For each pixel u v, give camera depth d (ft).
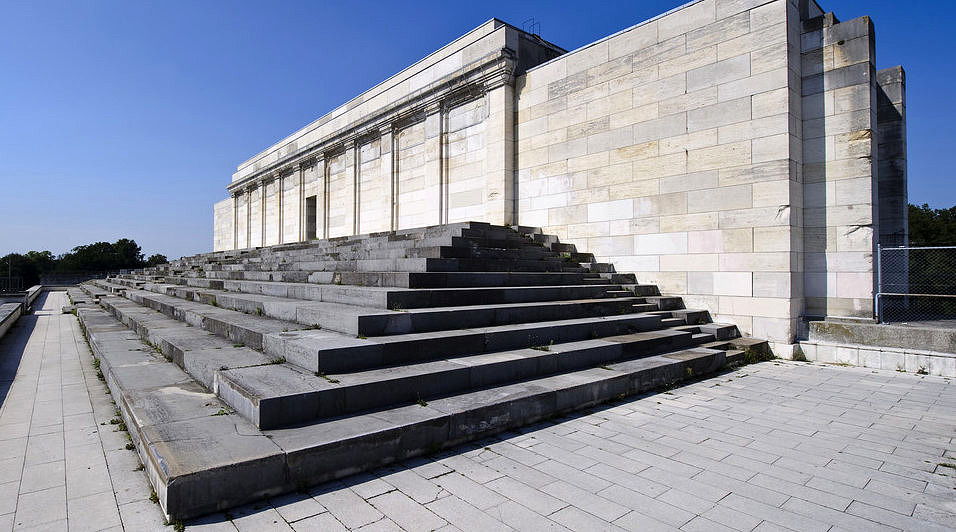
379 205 65.87
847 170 31.24
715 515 12.09
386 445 14.79
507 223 48.11
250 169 108.17
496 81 49.01
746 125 33.27
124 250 295.69
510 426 18.08
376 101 67.92
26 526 11.50
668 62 37.47
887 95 38.14
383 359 19.53
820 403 21.85
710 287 35.01
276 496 12.80
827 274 32.04
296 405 15.20
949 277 35.60
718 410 20.77
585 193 42.96
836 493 13.35
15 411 20.77
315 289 31.35
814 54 32.63
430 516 11.88
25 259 291.99
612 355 25.30
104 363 25.94
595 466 14.96
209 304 39.27
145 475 14.30
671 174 37.22
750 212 33.01
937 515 12.20
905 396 22.97
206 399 17.80
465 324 24.75
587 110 42.83
